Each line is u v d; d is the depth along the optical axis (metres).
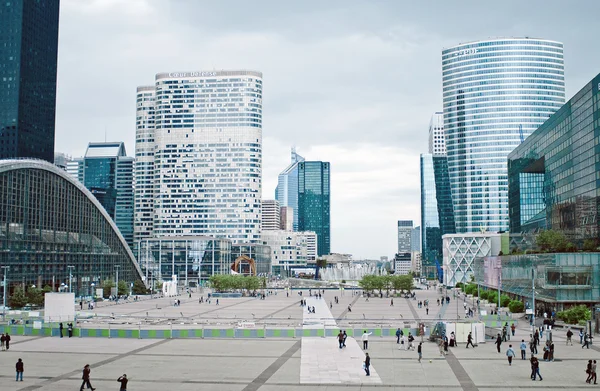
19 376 61.91
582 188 189.00
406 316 138.88
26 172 194.50
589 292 132.75
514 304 140.12
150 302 193.12
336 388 58.22
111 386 58.72
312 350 81.94
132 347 85.94
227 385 59.53
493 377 63.28
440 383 60.28
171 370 67.50
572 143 199.12
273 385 59.59
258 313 145.88
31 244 195.38
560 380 61.66
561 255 133.62
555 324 112.81
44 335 100.00
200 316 136.50
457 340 90.00
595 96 177.88
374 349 83.25
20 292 164.38
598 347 85.38
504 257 179.88
